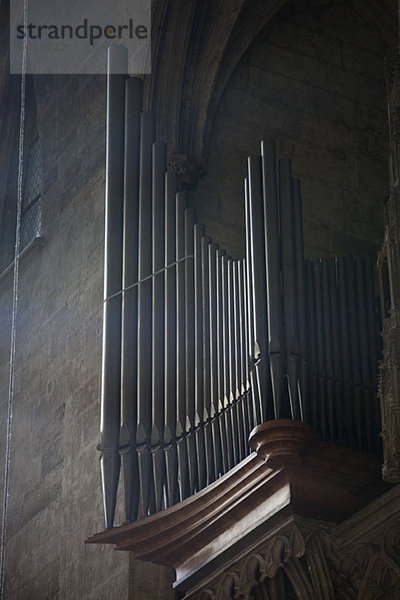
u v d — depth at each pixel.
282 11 18.73
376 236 17.80
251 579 13.41
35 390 18.78
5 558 18.08
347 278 14.85
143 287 15.30
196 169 17.44
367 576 12.95
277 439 13.15
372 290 14.82
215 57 17.77
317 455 13.41
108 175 16.06
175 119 17.55
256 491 13.48
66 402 17.89
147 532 14.24
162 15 17.64
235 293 14.68
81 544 16.59
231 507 13.67
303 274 14.34
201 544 14.09
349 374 14.32
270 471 13.36
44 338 18.95
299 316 14.05
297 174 17.92
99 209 18.52
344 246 17.61
